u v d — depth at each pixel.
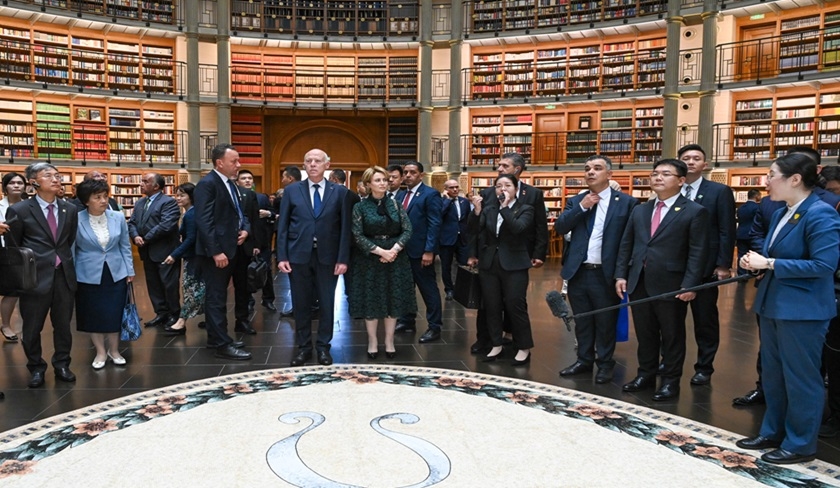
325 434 2.81
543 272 9.88
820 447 2.73
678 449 2.68
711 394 3.50
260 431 2.85
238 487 2.26
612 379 3.81
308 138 15.93
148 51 14.12
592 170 3.71
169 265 5.11
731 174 12.23
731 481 2.36
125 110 13.85
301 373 3.89
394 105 14.83
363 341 4.87
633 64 13.27
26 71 12.62
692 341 4.89
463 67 14.81
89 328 3.88
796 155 2.54
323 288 4.17
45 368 3.67
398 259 4.29
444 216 6.51
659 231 3.45
